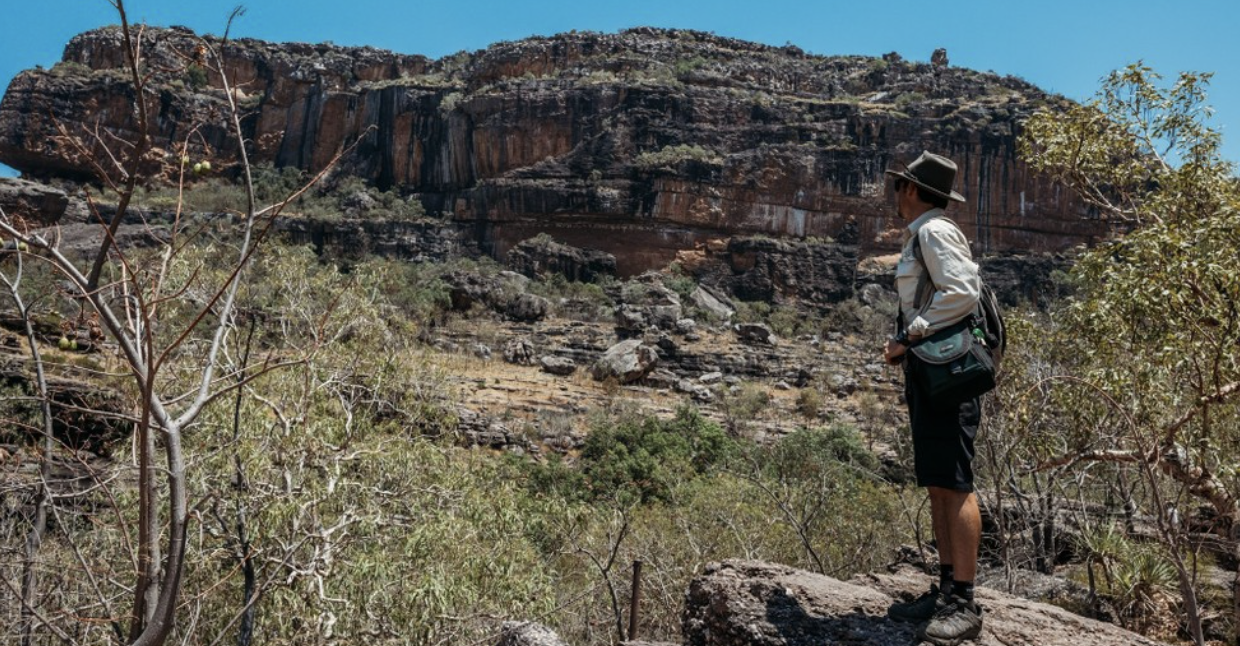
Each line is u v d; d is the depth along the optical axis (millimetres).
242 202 103125
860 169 112438
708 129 116562
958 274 3229
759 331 85812
